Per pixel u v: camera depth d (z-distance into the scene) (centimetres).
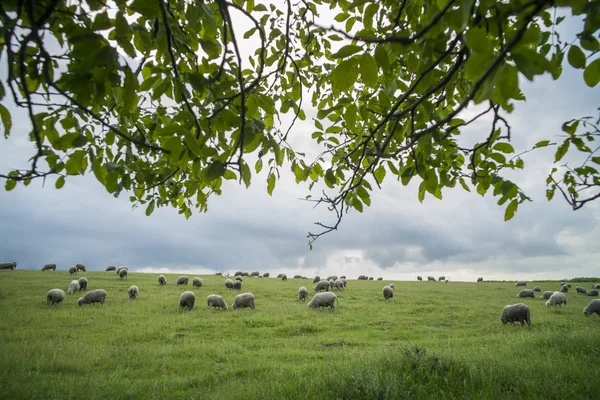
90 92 146
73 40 131
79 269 5331
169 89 204
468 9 92
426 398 624
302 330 1712
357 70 131
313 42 326
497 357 837
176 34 216
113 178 194
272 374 856
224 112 175
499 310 2470
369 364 802
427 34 130
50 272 4903
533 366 753
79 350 1171
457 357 845
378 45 132
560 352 915
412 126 173
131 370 1002
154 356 1161
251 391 707
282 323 1895
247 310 2367
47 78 140
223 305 2444
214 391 766
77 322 1769
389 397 626
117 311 2155
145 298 2783
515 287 4847
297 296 3338
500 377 697
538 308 2597
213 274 6750
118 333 1531
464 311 2408
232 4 145
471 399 605
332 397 650
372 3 165
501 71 98
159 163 321
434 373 725
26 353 1092
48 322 1744
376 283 5384
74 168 185
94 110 197
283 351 1226
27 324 1692
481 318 2136
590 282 5944
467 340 1355
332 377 735
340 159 280
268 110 191
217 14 240
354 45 128
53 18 150
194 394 763
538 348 976
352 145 273
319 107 291
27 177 157
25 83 135
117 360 1105
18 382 791
